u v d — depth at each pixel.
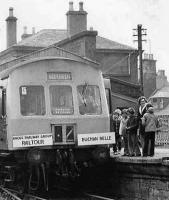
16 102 17.11
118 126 21.11
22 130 17.03
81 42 41.88
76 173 17.86
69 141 17.48
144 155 17.41
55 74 17.73
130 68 48.28
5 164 18.73
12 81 17.22
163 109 67.62
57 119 17.41
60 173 17.80
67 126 17.52
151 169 15.51
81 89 17.98
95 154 17.77
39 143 17.14
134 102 40.06
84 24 45.53
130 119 18.02
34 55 39.22
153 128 17.16
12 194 17.00
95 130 17.83
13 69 17.28
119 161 17.27
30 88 17.38
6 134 17.31
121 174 17.61
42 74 17.56
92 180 19.69
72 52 42.88
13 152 17.39
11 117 17.02
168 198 14.81
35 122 17.17
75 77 17.98
